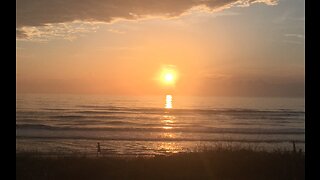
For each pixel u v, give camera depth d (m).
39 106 105.88
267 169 13.59
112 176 12.78
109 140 39.91
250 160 14.76
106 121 64.88
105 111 90.06
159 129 53.50
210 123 64.31
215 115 82.12
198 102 156.75
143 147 34.28
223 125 60.75
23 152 21.55
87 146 34.28
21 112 80.75
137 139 41.28
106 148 33.12
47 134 44.53
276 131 50.97
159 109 101.25
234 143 37.50
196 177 12.50
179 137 43.72
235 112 89.88
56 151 28.36
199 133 48.56
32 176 12.61
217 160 14.98
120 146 34.94
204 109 101.88
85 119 67.56
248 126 58.88
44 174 13.02
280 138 42.59
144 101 163.88
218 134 47.38
